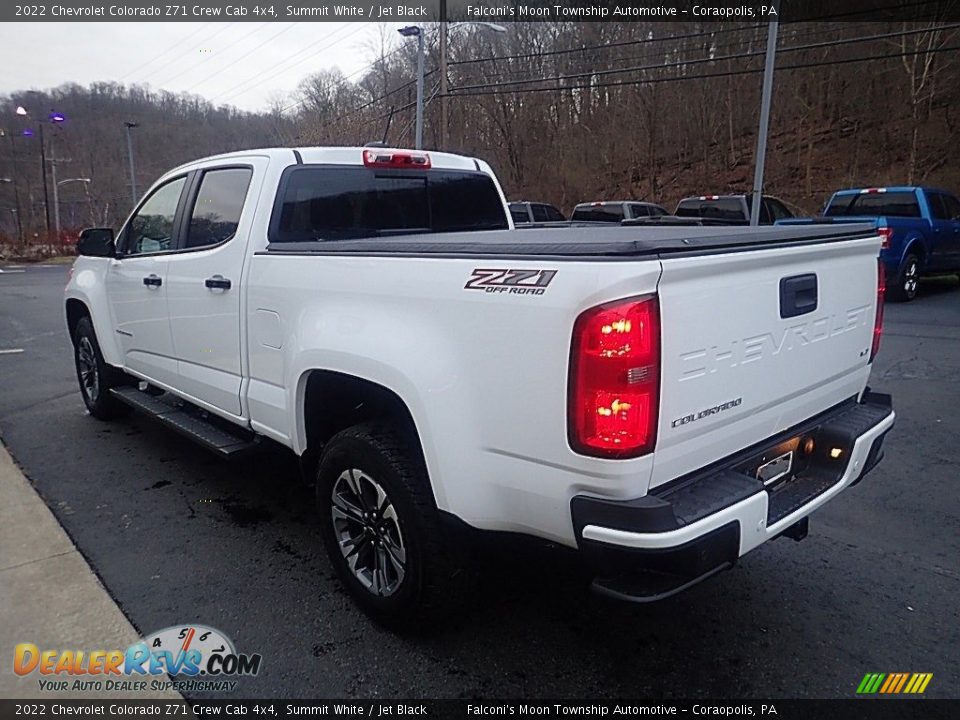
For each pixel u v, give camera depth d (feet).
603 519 6.56
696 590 10.09
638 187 103.30
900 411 18.48
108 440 16.69
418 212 13.17
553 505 6.93
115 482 14.07
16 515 12.48
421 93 65.92
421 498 8.26
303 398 9.91
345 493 9.45
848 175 86.99
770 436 8.44
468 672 8.32
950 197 42.24
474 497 7.53
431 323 7.73
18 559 10.89
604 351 6.27
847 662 8.46
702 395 7.00
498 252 7.20
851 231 9.20
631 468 6.48
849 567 10.71
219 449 11.57
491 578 10.43
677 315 6.59
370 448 8.62
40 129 125.18
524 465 7.04
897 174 82.74
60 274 78.69
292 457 15.40
